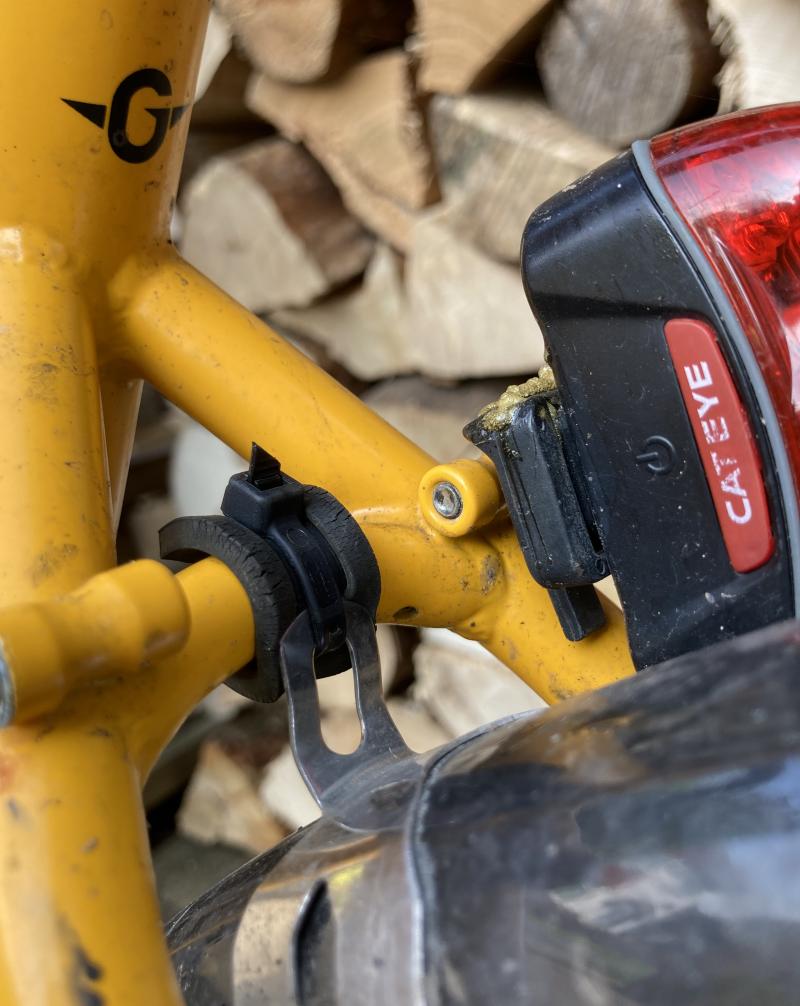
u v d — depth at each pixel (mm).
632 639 597
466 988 385
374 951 410
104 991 395
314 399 699
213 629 521
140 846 447
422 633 1656
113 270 693
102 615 439
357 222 1637
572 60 1229
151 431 1973
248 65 1640
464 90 1329
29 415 575
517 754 456
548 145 1264
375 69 1439
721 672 410
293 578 541
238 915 487
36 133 638
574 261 561
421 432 1562
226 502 566
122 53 641
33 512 532
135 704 489
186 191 1694
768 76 1103
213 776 1797
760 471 525
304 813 1699
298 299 1627
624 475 579
